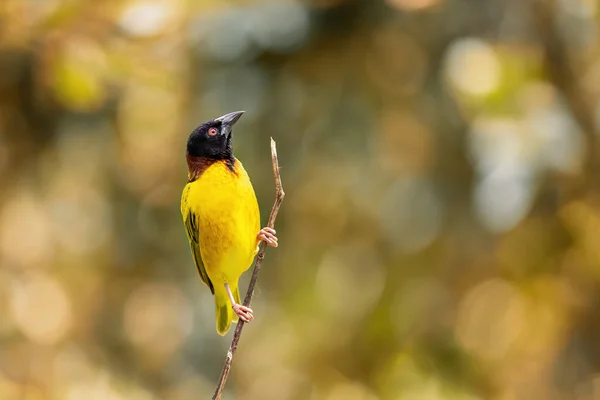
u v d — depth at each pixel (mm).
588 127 12680
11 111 12102
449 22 12633
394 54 12656
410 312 13969
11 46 10547
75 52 10367
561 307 13961
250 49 11938
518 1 12641
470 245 13406
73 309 14828
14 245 14414
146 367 14711
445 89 12680
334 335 14188
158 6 10539
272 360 14398
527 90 12422
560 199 12984
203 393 14164
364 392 14000
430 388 13680
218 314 8891
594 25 12609
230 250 8289
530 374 14117
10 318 14469
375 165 12953
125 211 14148
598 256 13461
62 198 13898
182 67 11688
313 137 12547
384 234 13664
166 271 14391
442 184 13188
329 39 12203
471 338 14219
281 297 14031
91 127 12883
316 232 13594
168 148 13438
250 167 12336
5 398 13141
